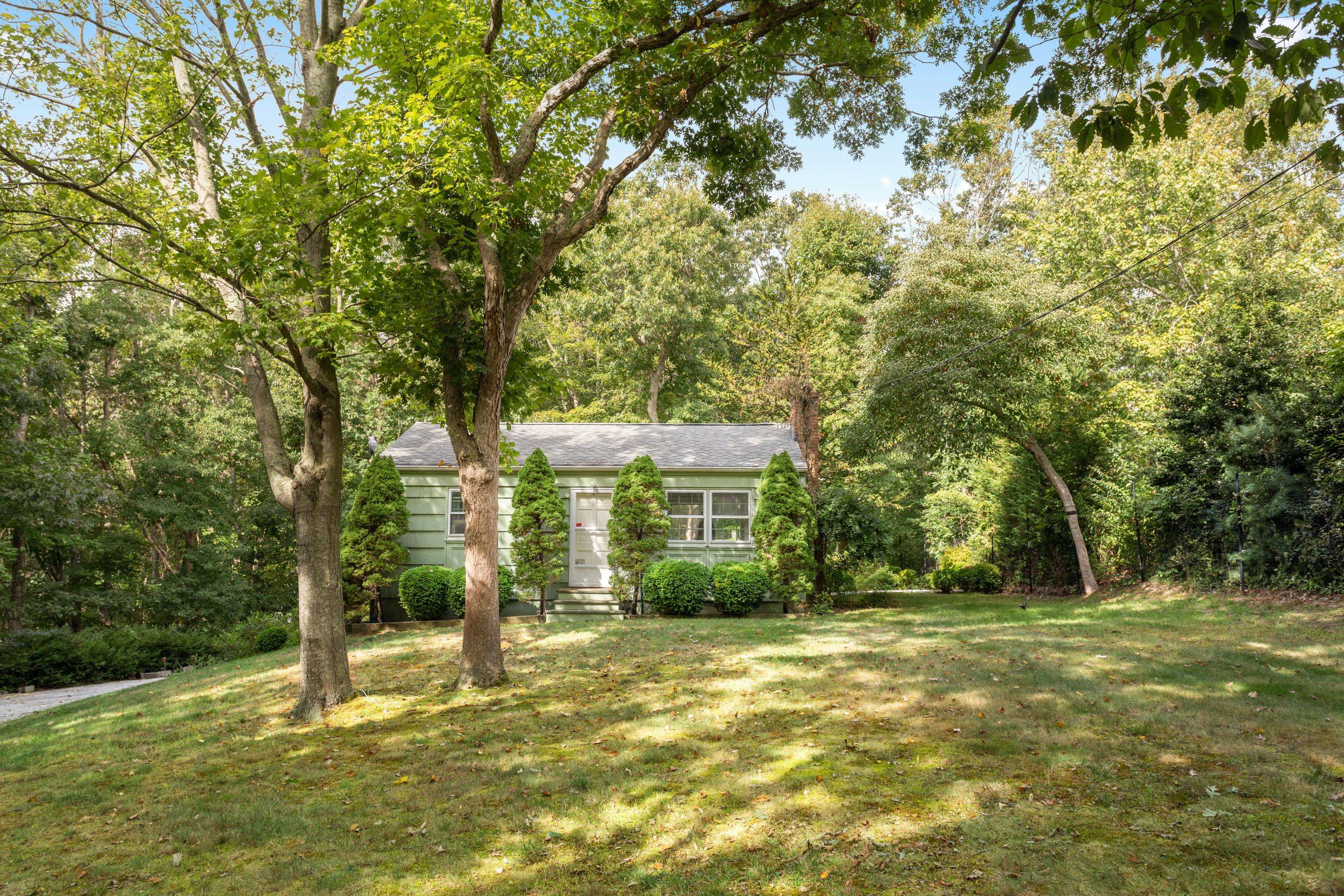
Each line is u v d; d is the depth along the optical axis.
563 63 10.01
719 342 33.72
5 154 7.30
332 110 8.59
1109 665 8.86
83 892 4.38
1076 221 22.62
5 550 16.30
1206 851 4.16
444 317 9.43
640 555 15.95
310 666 8.69
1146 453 17.56
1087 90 6.49
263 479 26.23
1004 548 22.31
